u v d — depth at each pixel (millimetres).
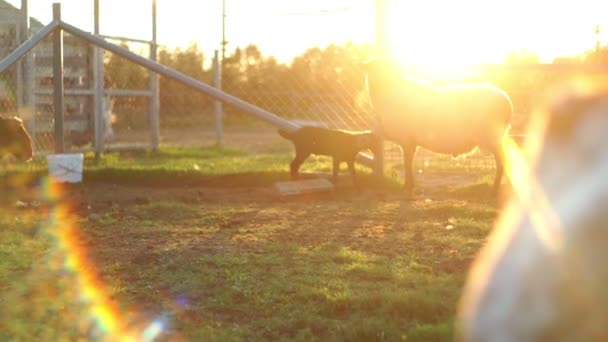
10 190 12117
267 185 12938
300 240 8234
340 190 12266
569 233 631
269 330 5191
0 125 12859
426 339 4754
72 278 6578
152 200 11266
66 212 10234
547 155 672
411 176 12172
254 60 24359
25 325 5320
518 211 685
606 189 625
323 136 12273
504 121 11422
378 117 12250
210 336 4992
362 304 5586
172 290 6184
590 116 655
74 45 18062
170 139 27094
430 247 7762
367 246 7895
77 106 18234
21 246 7867
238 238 8336
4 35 17344
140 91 19484
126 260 7273
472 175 14203
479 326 648
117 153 18891
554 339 617
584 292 616
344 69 18203
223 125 33750
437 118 11641
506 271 648
